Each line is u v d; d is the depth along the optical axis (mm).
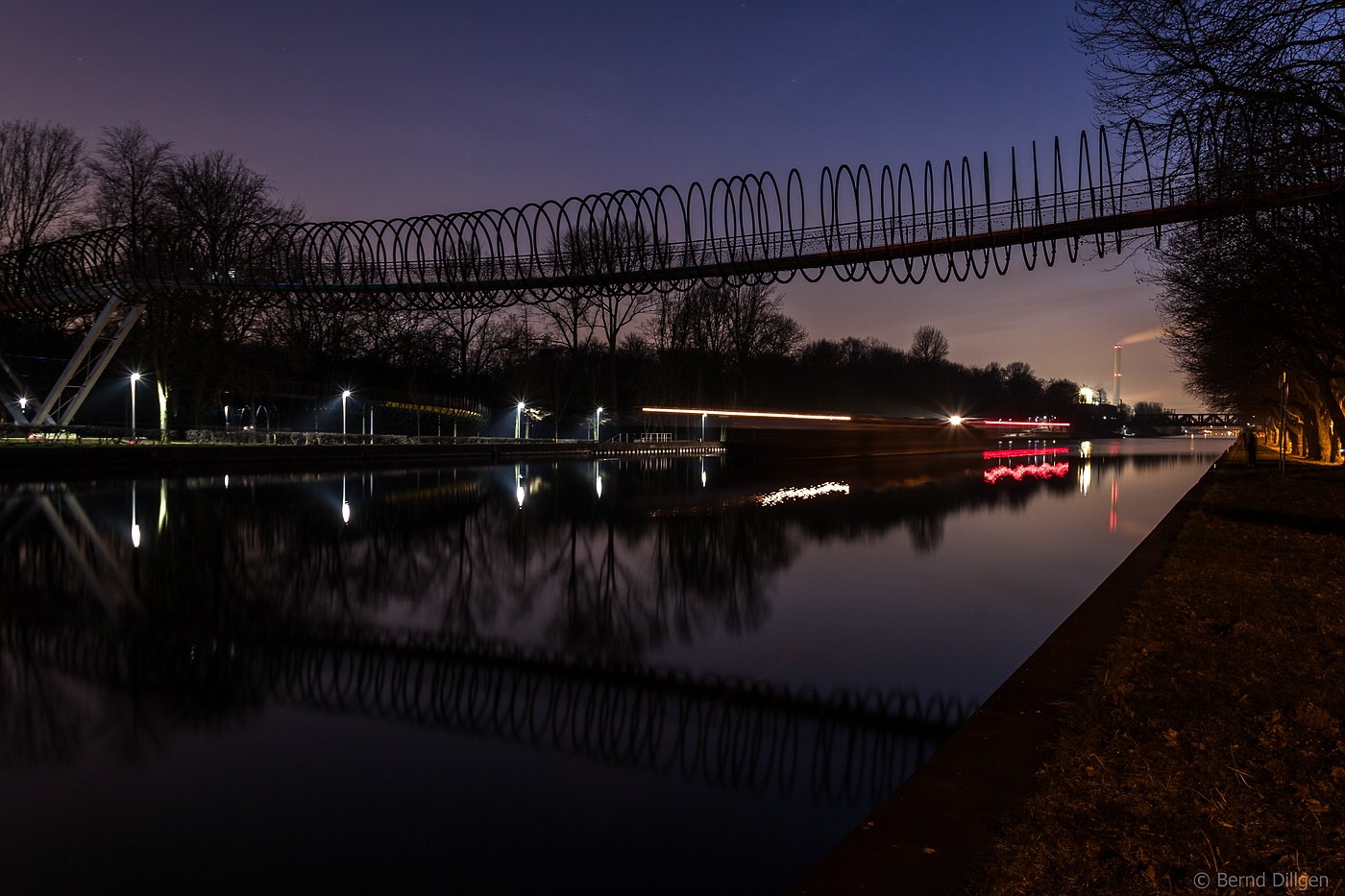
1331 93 9016
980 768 4406
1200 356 27766
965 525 21719
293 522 20062
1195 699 5277
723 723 7363
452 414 66312
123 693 7953
